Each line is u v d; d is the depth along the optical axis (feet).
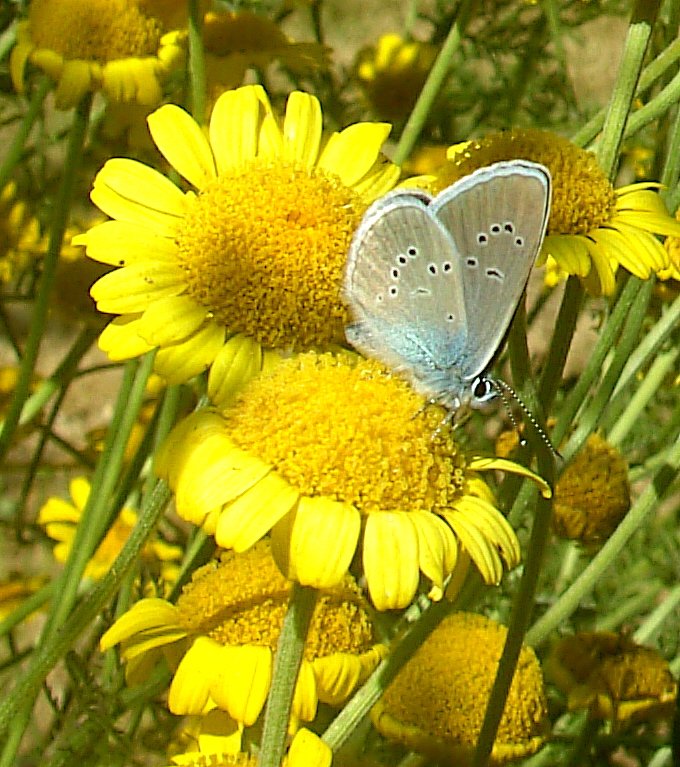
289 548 0.64
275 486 0.65
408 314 0.69
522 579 0.70
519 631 0.70
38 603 0.83
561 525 0.82
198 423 0.66
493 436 0.99
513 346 0.70
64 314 0.91
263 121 0.74
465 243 0.68
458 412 0.69
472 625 0.74
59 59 0.83
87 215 1.09
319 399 0.65
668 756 0.82
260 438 0.65
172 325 0.70
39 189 0.95
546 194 0.68
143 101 0.83
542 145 0.72
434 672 0.72
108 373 1.53
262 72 0.92
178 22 0.84
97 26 0.83
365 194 0.74
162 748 0.81
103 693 0.77
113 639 0.70
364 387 0.66
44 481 1.30
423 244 0.69
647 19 0.73
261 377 0.66
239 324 0.70
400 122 1.00
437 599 0.65
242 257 0.70
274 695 0.64
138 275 0.70
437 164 0.96
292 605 0.64
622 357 0.75
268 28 0.90
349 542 0.64
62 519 0.95
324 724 0.74
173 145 0.73
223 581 0.71
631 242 0.72
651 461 0.85
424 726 0.72
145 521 0.69
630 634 0.82
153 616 0.71
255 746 0.70
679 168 0.78
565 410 0.74
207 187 0.72
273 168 0.72
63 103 0.82
